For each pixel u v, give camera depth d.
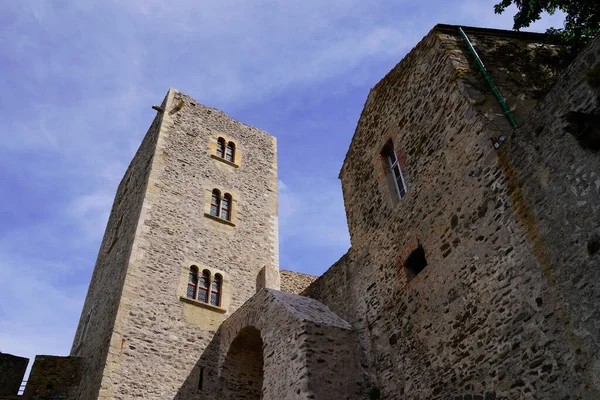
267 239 19.75
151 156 19.50
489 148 8.76
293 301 12.85
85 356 15.23
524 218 7.63
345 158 14.62
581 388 6.08
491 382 7.50
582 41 11.42
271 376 11.20
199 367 14.41
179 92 22.72
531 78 10.48
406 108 11.95
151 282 15.41
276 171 23.16
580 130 6.66
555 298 6.77
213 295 16.66
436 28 11.48
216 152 21.62
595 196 6.47
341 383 10.22
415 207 10.66
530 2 11.48
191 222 17.98
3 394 13.80
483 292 8.14
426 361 9.09
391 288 10.83
